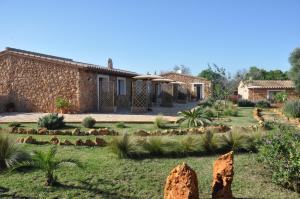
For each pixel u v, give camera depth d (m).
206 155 9.78
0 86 21.92
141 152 9.10
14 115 18.83
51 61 20.72
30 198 6.30
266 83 43.75
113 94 23.72
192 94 42.84
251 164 9.10
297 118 18.88
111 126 14.12
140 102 22.55
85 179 7.27
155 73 40.53
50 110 20.86
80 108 20.20
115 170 7.91
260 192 7.38
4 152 7.70
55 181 6.93
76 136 11.40
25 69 21.52
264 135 10.53
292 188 7.61
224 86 24.14
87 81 21.02
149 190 7.13
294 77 36.38
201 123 14.20
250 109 27.61
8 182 6.87
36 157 6.96
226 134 10.61
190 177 5.62
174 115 19.66
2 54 21.84
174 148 9.51
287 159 7.90
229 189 6.29
